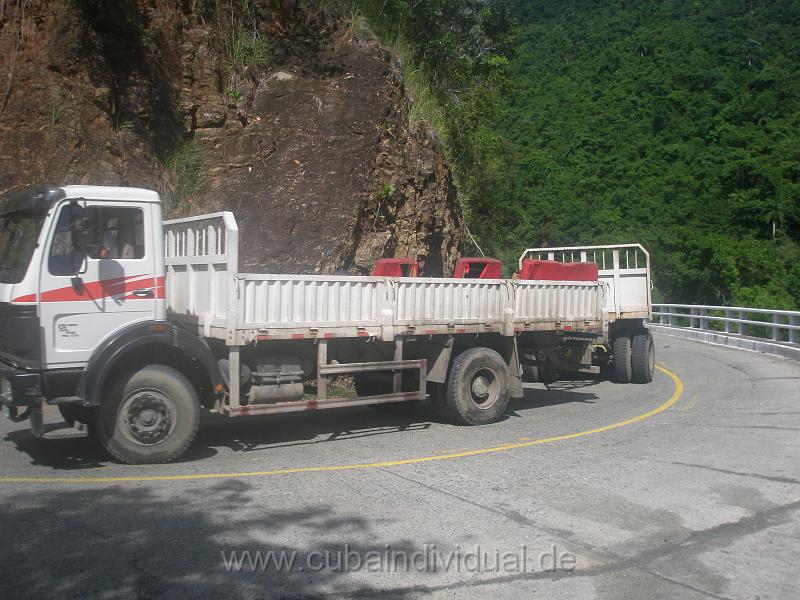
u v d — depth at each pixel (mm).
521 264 11859
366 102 16125
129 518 5922
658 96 66062
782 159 57469
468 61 26766
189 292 8852
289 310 8406
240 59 16156
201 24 16094
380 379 9703
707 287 42531
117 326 7715
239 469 7570
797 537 5723
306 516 6051
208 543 5406
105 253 7676
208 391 8359
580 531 5805
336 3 17844
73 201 7473
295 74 16344
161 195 13766
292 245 14031
